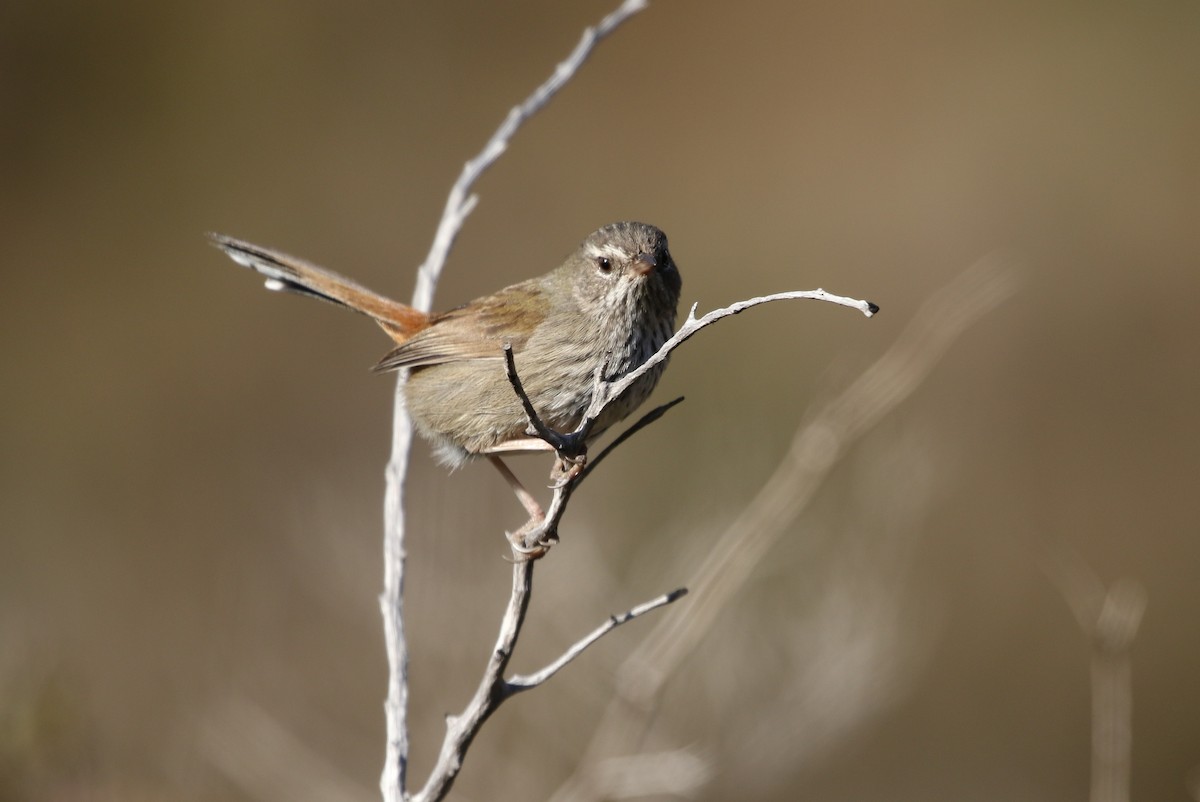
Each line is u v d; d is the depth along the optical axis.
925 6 21.30
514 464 10.61
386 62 20.70
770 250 18.69
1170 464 15.89
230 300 18.27
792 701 9.24
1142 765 13.50
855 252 18.55
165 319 17.98
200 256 18.80
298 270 7.20
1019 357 17.14
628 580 9.59
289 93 20.03
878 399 8.66
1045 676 13.37
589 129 20.53
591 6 21.20
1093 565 14.90
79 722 8.91
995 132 19.64
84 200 19.03
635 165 19.98
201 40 19.97
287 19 20.12
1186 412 16.52
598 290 6.64
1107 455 15.97
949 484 14.12
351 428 16.34
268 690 9.65
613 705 8.02
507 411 6.71
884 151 19.86
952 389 16.34
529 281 7.07
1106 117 19.34
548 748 8.74
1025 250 18.25
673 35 21.45
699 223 19.41
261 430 16.28
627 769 7.83
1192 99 19.33
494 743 8.76
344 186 19.58
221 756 9.05
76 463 15.83
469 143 20.06
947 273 18.23
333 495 11.04
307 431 16.31
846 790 11.83
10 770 8.57
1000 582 14.33
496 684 5.00
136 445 16.16
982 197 18.91
